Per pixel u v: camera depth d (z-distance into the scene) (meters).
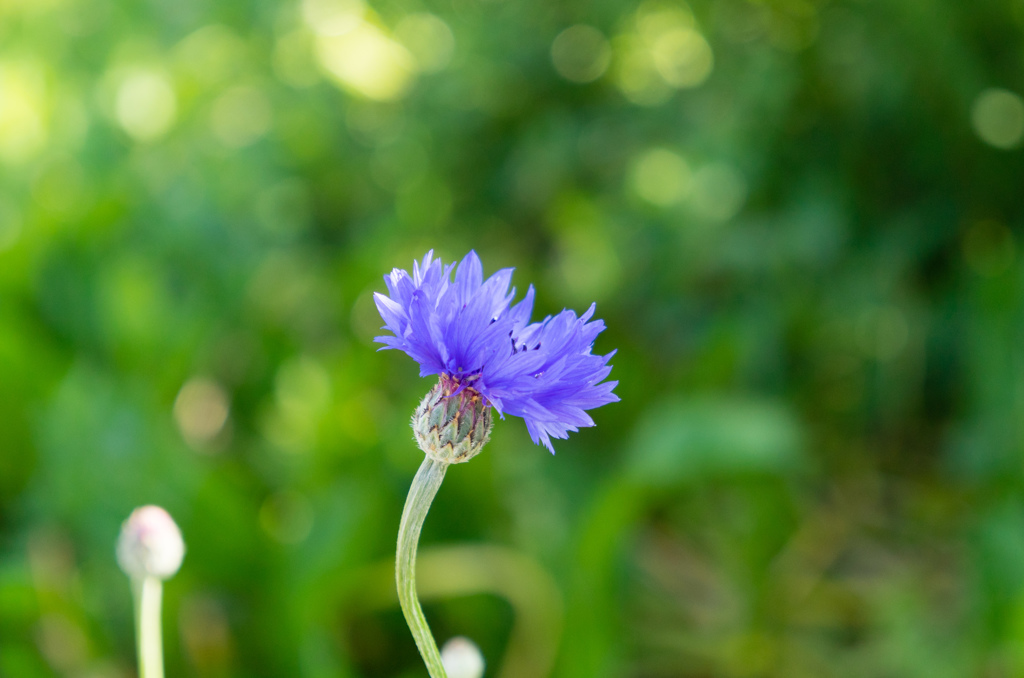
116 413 0.69
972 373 0.89
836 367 1.02
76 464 0.68
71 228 0.91
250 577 0.66
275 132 1.21
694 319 1.05
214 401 0.98
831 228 0.94
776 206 1.02
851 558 0.92
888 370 1.00
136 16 1.19
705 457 0.67
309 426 0.79
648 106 1.20
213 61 1.25
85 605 0.65
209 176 1.09
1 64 1.17
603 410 0.97
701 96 1.12
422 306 0.37
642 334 1.08
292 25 1.25
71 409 0.70
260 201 1.14
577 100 1.30
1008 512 0.69
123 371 0.84
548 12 1.30
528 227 1.34
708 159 1.02
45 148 1.08
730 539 0.80
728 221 1.01
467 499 0.72
